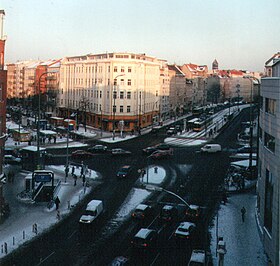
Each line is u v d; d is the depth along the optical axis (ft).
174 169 197.16
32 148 193.98
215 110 536.01
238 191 162.30
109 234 114.21
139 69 346.13
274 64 126.00
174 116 449.48
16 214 131.44
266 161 107.14
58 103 431.02
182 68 613.11
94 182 173.17
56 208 137.08
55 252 101.30
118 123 339.16
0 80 137.39
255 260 99.71
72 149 248.93
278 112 95.20
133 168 199.00
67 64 410.72
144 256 99.45
